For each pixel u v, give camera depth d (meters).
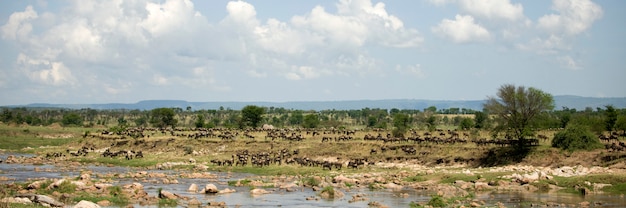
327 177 89.19
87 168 109.38
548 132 134.38
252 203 61.16
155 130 184.00
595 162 92.56
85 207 46.38
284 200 64.12
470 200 62.84
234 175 99.50
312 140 141.75
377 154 120.12
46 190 63.00
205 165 115.56
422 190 75.12
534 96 107.81
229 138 147.38
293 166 109.94
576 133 100.31
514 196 67.12
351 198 66.50
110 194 62.91
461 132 152.88
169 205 57.34
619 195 67.75
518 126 108.31
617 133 125.94
